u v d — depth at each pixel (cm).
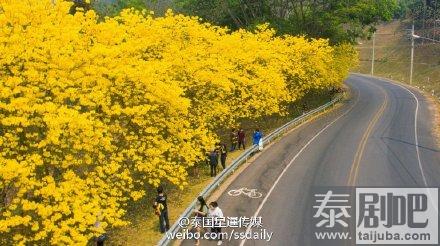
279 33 5159
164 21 2481
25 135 1438
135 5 5478
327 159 2689
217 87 2736
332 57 5025
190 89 2578
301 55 4197
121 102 1906
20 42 1468
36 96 1449
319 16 5266
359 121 4003
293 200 2008
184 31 2642
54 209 1267
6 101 1475
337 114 4478
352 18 5381
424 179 2284
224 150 2548
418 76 8619
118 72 1734
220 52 3000
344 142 3148
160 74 2036
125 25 2339
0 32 1467
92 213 1423
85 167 1667
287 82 4069
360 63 11738
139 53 2209
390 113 4450
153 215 1964
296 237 1630
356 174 2366
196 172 2481
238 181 2323
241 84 3238
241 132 3103
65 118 1312
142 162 1928
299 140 3272
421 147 3005
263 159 2762
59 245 1276
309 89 4888
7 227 1290
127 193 2003
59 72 1523
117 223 1416
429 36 10694
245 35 3700
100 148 1591
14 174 1202
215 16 5691
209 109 2650
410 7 12788
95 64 1659
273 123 4178
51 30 1573
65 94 1486
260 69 3269
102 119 1755
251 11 5656
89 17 1878
